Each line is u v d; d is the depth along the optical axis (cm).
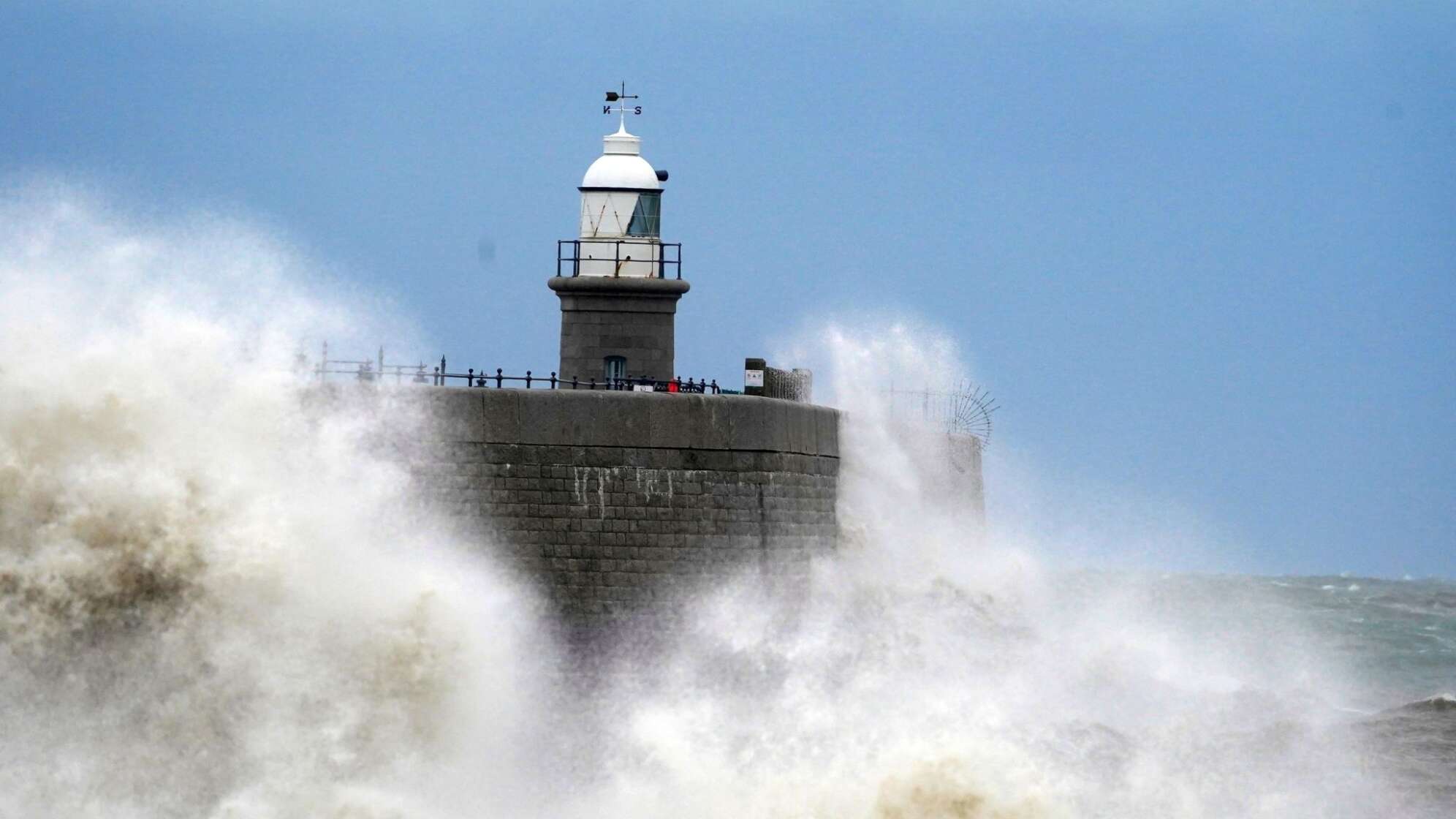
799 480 10875
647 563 9981
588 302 13912
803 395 12938
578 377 13875
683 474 10075
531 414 9838
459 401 9662
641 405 10025
